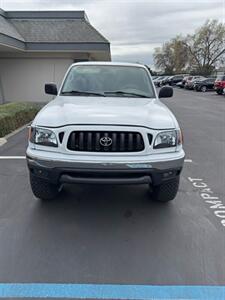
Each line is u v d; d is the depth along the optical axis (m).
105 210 4.55
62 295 2.88
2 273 3.16
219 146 8.97
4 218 4.29
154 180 3.92
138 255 3.50
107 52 19.98
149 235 3.92
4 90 21.12
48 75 21.02
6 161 7.01
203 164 7.04
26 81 21.05
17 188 5.37
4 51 19.94
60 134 3.86
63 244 3.69
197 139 9.98
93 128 3.79
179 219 4.34
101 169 3.77
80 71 5.67
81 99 4.86
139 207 4.67
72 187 5.33
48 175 3.91
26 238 3.80
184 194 5.22
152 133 3.89
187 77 48.78
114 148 3.81
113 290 2.96
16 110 11.43
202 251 3.60
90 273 3.19
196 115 16.48
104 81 5.48
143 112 4.21
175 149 4.04
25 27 20.45
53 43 19.20
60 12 21.44
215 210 4.64
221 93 34.22
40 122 4.00
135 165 3.79
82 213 4.45
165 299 2.86
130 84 5.48
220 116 16.09
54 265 3.30
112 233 3.95
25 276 3.12
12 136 9.80
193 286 3.03
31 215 4.38
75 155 3.81
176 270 3.26
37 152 3.93
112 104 4.55
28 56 20.69
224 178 6.09
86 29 20.42
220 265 3.35
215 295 2.92
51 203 4.75
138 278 3.13
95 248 3.62
